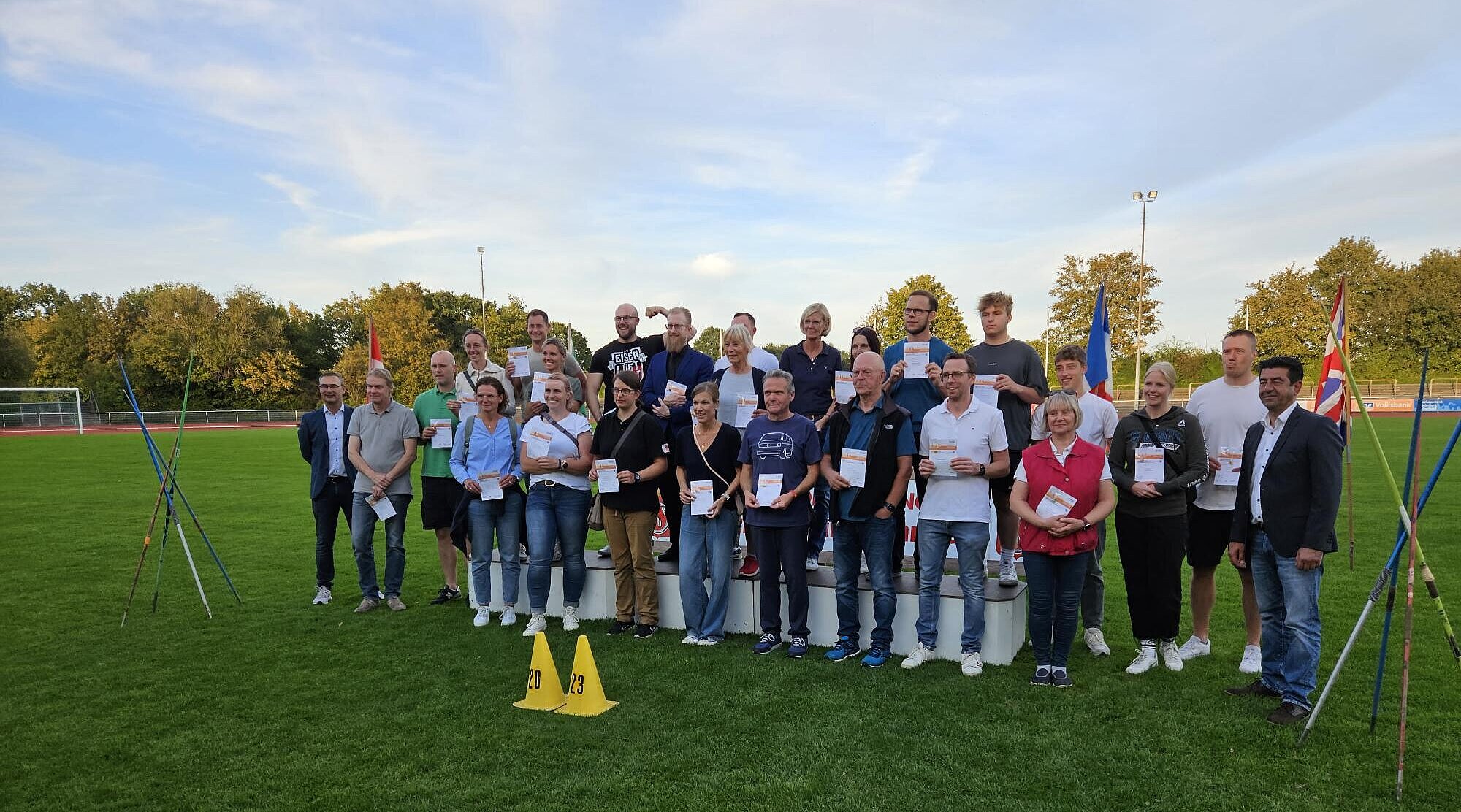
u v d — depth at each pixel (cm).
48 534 1030
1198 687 463
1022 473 474
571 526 588
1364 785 341
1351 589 686
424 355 5084
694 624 563
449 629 604
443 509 673
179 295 5703
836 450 523
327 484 669
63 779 362
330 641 571
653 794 339
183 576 789
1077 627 605
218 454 2344
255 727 419
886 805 327
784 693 459
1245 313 4794
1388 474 375
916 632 523
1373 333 5062
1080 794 336
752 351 674
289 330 6419
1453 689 451
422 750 388
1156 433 491
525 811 327
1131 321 4444
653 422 577
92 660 530
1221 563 831
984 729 403
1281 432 416
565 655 536
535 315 745
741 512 605
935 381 552
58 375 5688
